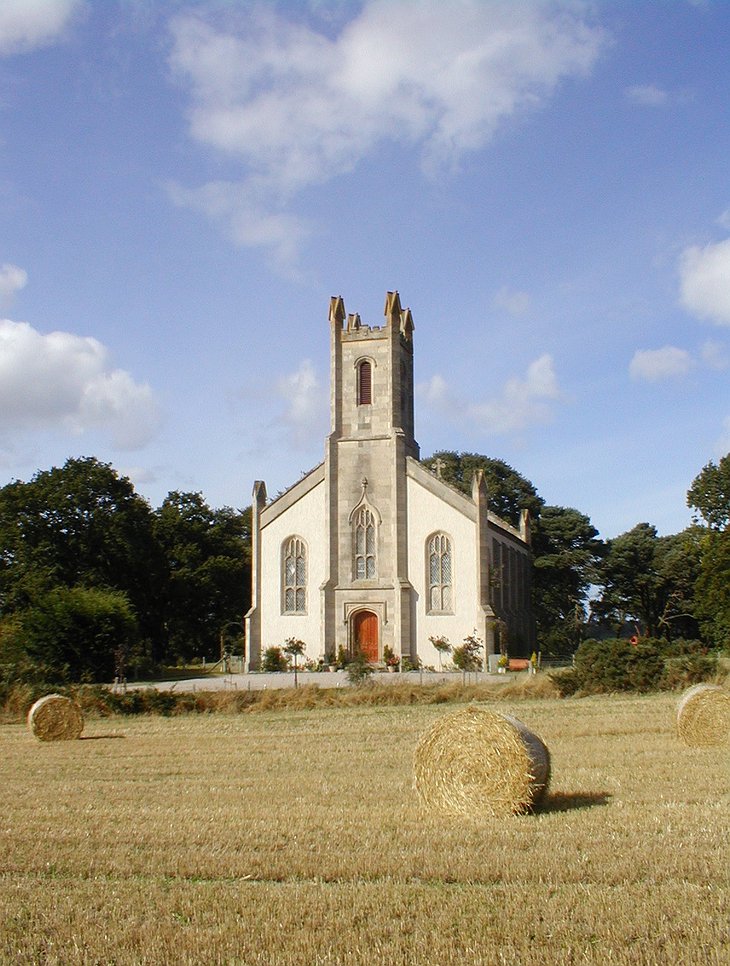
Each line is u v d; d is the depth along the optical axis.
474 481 65.88
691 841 15.63
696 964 10.73
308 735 32.75
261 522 68.75
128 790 22.22
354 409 68.69
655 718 34.00
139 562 79.62
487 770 18.95
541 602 102.06
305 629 67.06
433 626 65.12
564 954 11.07
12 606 71.19
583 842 15.87
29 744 32.44
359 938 11.70
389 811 19.14
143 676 64.88
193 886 13.98
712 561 70.25
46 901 13.34
